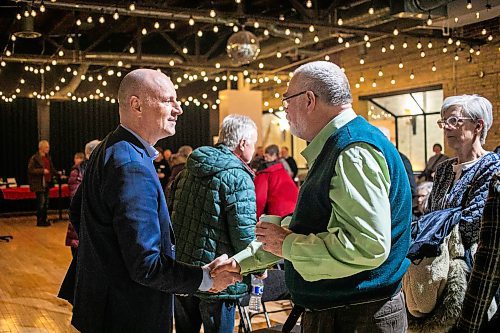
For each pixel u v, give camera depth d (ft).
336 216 6.10
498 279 5.84
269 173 14.11
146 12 25.98
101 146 7.18
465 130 8.59
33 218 44.29
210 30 39.24
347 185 5.96
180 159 25.02
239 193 10.29
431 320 7.95
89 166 7.22
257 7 34.68
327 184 6.23
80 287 7.13
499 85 32.22
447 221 7.96
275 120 52.95
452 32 33.88
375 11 27.30
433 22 29.71
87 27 36.19
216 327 10.63
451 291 7.84
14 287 21.62
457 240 7.96
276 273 12.32
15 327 16.81
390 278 6.32
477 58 33.30
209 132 55.26
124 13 25.98
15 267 25.32
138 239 6.48
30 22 26.04
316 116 6.57
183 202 10.63
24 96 42.80
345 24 29.19
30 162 39.29
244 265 7.17
